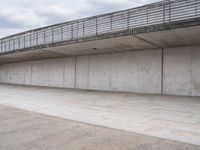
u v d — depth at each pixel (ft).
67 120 22.88
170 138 16.58
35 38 69.51
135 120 22.86
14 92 55.52
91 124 21.07
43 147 14.74
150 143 15.46
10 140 16.22
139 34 36.78
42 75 76.28
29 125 20.68
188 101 36.88
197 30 32.73
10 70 94.32
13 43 79.30
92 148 14.51
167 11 39.68
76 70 64.39
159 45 44.39
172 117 24.34
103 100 39.24
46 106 32.71
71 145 15.10
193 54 43.06
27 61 83.66
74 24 54.80
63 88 65.51
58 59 70.13
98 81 58.65
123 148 14.48
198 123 21.44
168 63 46.32
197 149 14.29
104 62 57.52
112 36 39.86
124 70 53.36
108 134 17.67
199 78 42.22
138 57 51.01
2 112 27.63
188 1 37.04
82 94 49.24
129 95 46.14
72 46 50.39
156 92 47.88
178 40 39.45
